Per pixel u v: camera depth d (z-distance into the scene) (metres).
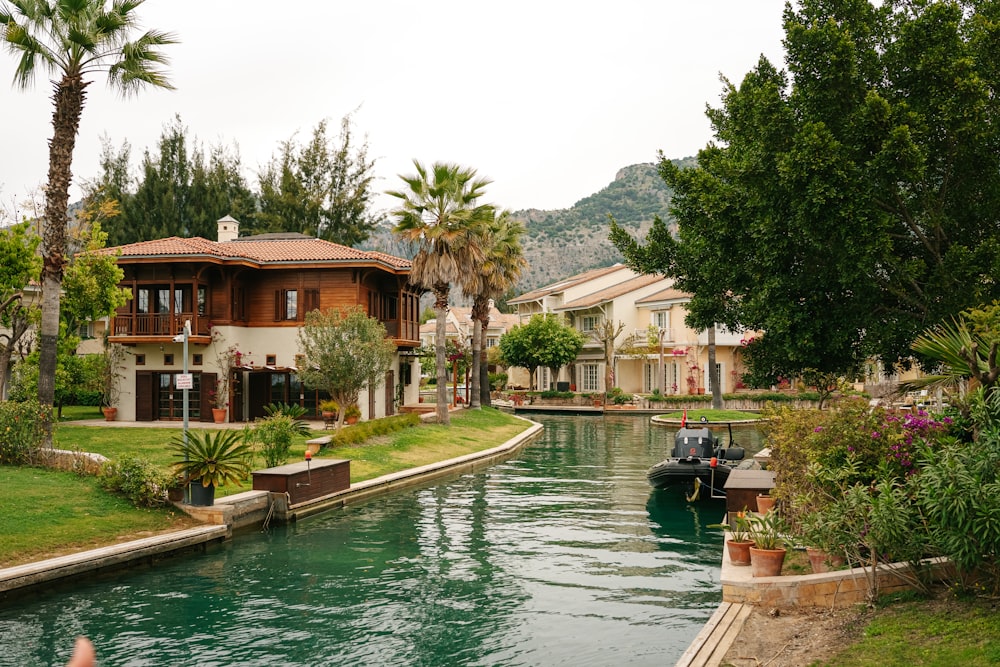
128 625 10.80
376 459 25.06
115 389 34.66
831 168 13.17
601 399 56.31
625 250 19.50
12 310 27.38
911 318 14.44
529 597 12.17
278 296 35.50
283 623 10.92
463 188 36.03
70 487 16.47
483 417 40.53
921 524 9.52
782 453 13.52
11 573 11.90
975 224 14.84
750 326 17.53
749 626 9.10
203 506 16.38
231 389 34.28
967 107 13.32
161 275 34.47
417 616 11.26
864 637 8.19
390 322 38.75
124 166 64.25
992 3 15.19
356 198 67.56
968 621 8.03
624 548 15.57
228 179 69.06
